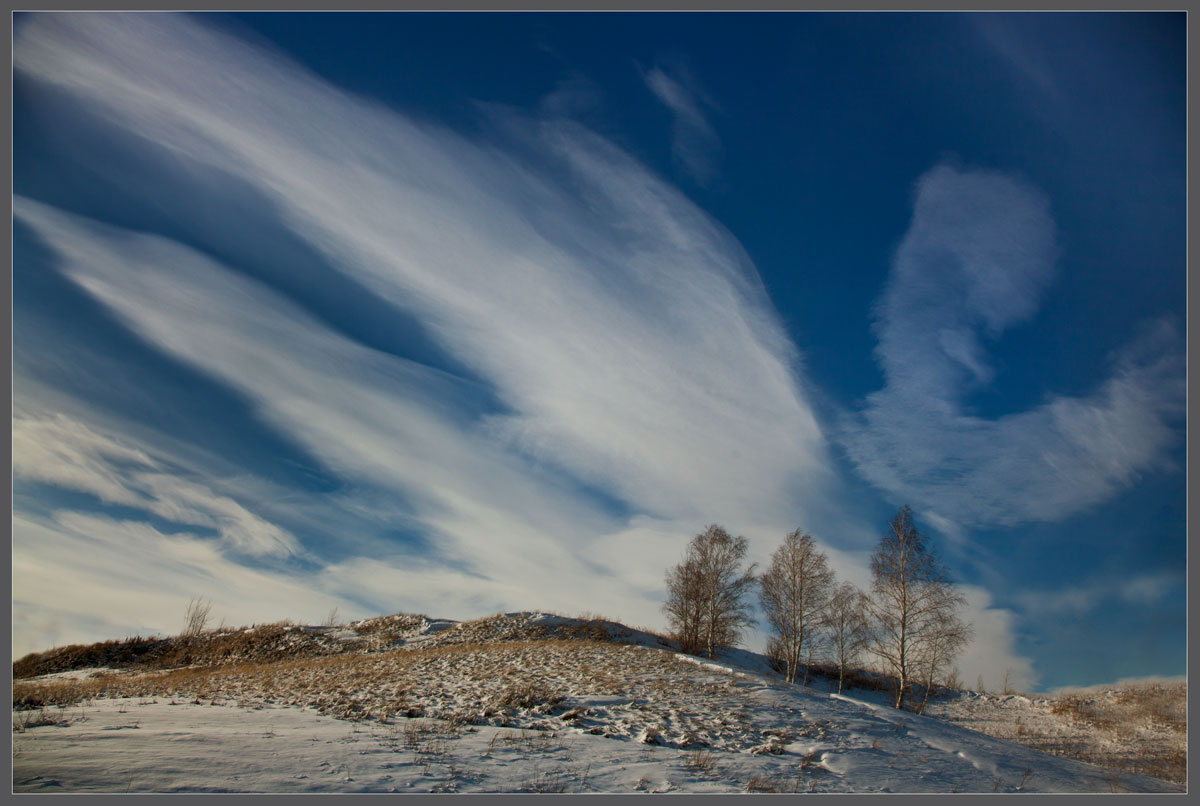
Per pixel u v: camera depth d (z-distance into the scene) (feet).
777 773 36.58
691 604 127.85
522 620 148.36
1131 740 72.23
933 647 80.33
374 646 141.69
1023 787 38.78
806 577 101.76
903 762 40.83
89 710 46.98
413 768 32.30
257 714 48.24
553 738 41.63
